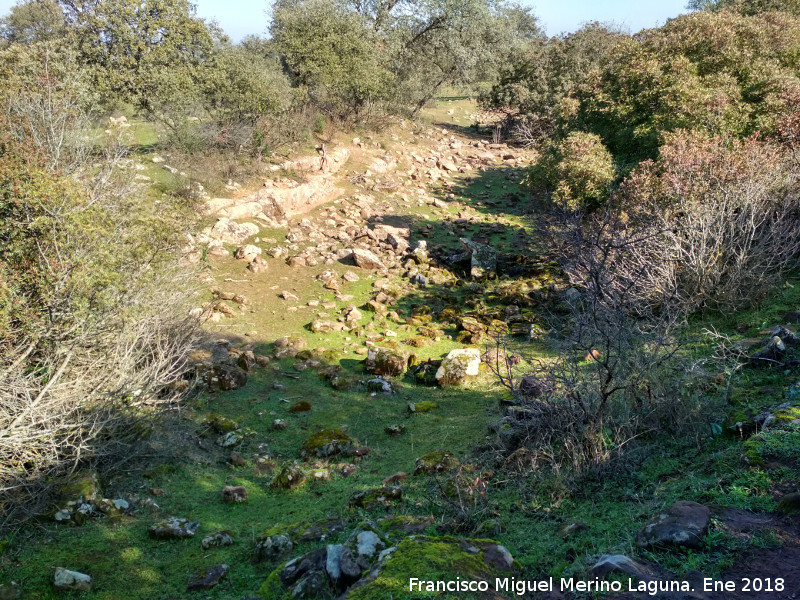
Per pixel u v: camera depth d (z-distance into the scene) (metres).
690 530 3.67
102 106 15.85
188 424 7.77
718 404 5.75
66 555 4.99
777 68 13.82
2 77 12.70
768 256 9.40
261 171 17.45
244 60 18.50
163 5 16.34
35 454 5.61
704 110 13.08
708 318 8.85
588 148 15.06
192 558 5.05
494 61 29.48
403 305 12.66
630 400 5.79
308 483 6.44
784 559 3.38
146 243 7.54
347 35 22.38
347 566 4.00
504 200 20.78
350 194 19.11
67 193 6.56
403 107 27.91
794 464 4.31
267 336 10.88
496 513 4.78
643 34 17.47
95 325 6.38
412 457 6.91
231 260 13.77
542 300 12.27
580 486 5.02
